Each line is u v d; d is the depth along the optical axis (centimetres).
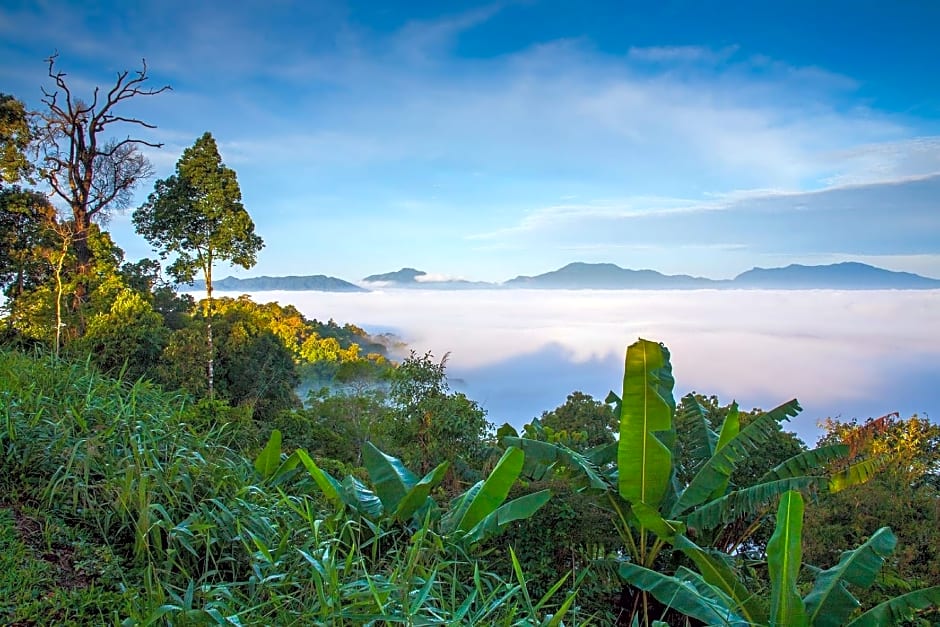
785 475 981
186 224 3403
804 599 620
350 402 2188
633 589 834
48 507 490
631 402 804
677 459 1139
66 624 363
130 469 506
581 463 873
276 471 734
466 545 654
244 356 2672
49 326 2503
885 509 1051
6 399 596
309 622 379
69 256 2925
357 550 521
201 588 407
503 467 679
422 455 1346
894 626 584
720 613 579
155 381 2238
